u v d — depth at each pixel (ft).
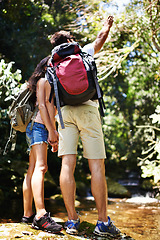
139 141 33.42
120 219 13.29
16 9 21.22
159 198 21.72
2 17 22.00
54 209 15.35
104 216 7.22
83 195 23.84
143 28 16.01
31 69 24.23
